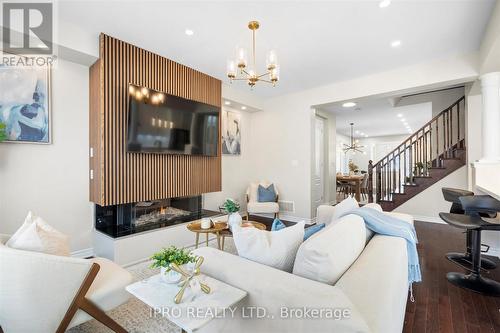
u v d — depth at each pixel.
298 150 5.10
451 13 2.44
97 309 1.53
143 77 3.25
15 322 1.37
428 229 4.40
